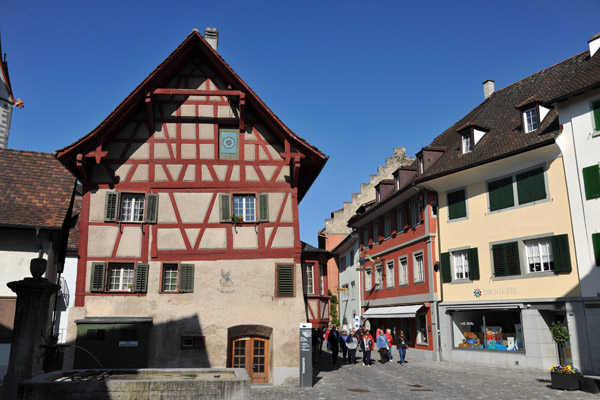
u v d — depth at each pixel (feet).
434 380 53.83
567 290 58.65
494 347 67.31
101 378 35.60
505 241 66.18
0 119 104.78
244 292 56.13
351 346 72.02
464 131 76.38
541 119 65.98
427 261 77.41
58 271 67.41
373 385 50.55
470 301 69.87
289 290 56.70
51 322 61.57
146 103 58.08
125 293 54.85
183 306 55.16
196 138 59.82
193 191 58.34
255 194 59.00
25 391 29.96
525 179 64.75
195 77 61.31
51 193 60.49
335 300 139.44
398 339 71.41
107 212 56.39
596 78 57.00
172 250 56.49
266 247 57.57
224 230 57.62
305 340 50.88
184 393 31.24
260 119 61.16
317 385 50.93
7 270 54.39
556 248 59.88
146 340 53.57
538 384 49.65
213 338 54.65
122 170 58.08
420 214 80.07
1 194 57.88
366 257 100.83
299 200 75.92
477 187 71.10
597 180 56.75
